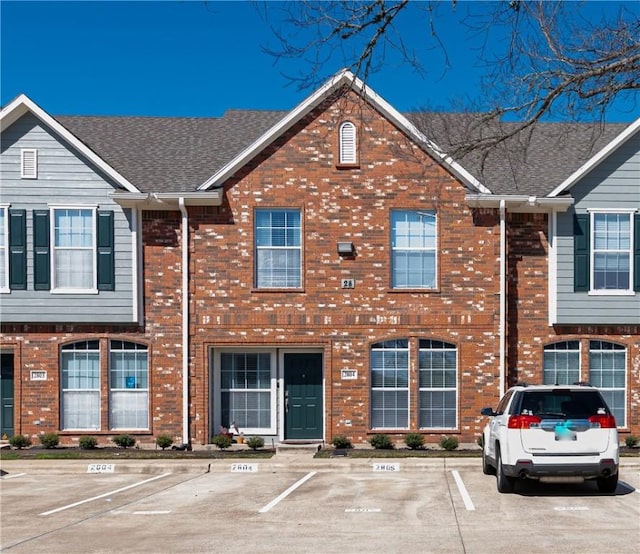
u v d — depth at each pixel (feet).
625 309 66.08
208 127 80.48
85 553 30.42
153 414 65.57
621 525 34.22
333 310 65.62
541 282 66.85
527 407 41.60
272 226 66.23
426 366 66.13
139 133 79.10
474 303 65.72
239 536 33.04
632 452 60.75
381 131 65.87
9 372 66.69
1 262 65.31
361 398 65.41
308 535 33.06
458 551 29.73
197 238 65.67
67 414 65.87
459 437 65.21
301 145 65.92
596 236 66.49
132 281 65.21
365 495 43.27
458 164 64.75
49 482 50.80
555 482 46.24
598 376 67.05
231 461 57.16
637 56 26.04
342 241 65.67
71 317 65.10
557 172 68.80
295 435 67.00
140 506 41.06
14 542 32.60
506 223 66.64
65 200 65.26
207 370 65.46
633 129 64.90
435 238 66.18
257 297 65.62
